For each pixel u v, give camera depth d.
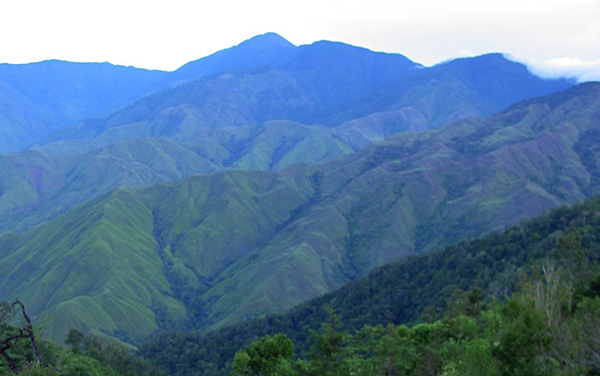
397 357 35.41
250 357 49.16
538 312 20.45
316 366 39.78
